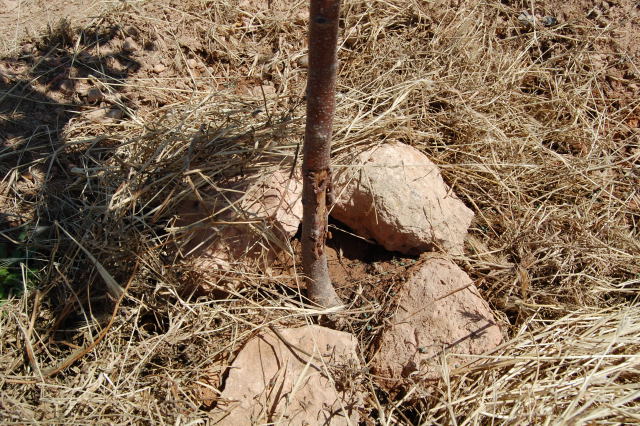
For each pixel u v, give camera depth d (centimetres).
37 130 83
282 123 75
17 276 70
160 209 70
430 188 76
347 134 77
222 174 73
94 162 79
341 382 63
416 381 64
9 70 88
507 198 82
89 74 88
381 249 77
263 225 69
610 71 99
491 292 74
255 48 98
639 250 79
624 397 59
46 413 59
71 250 71
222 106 83
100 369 63
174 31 96
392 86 87
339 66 95
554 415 60
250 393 62
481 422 62
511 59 98
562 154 90
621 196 86
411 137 83
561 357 64
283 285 72
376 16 102
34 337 66
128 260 68
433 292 69
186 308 68
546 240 77
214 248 70
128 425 60
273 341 65
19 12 97
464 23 101
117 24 95
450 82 92
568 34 104
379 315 70
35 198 77
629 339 65
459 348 65
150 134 75
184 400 61
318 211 60
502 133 85
